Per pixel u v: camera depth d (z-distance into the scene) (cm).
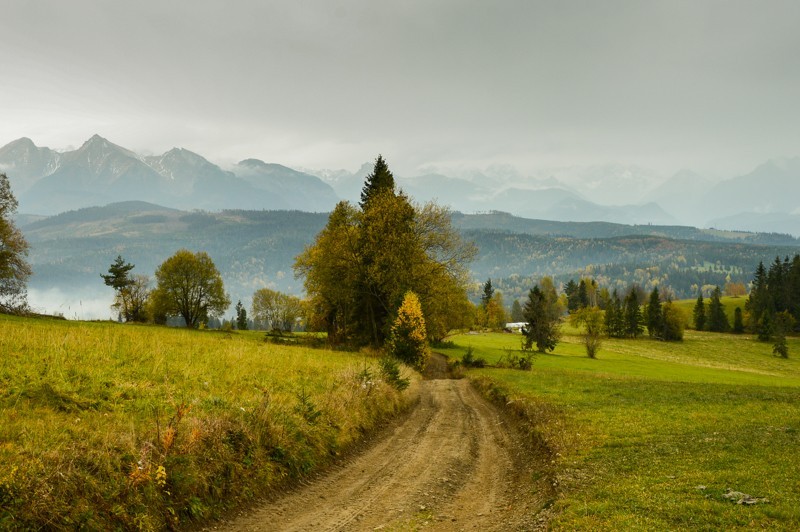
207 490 1110
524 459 1705
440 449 1827
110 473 976
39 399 1347
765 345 13750
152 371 1936
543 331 9000
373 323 5353
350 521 1129
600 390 3073
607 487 1187
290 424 1529
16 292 6200
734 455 1420
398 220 5125
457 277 5622
